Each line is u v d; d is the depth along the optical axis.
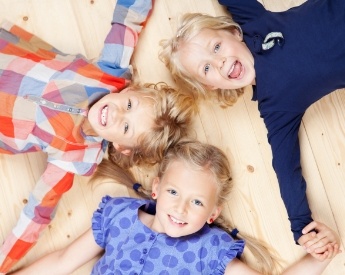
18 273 1.54
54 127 1.50
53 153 1.53
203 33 1.49
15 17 1.62
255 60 1.46
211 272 1.48
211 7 1.68
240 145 1.67
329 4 1.39
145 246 1.47
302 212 1.48
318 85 1.42
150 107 1.49
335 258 1.64
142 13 1.61
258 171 1.67
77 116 1.50
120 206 1.53
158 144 1.50
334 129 1.68
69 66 1.52
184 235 1.48
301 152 1.68
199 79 1.53
